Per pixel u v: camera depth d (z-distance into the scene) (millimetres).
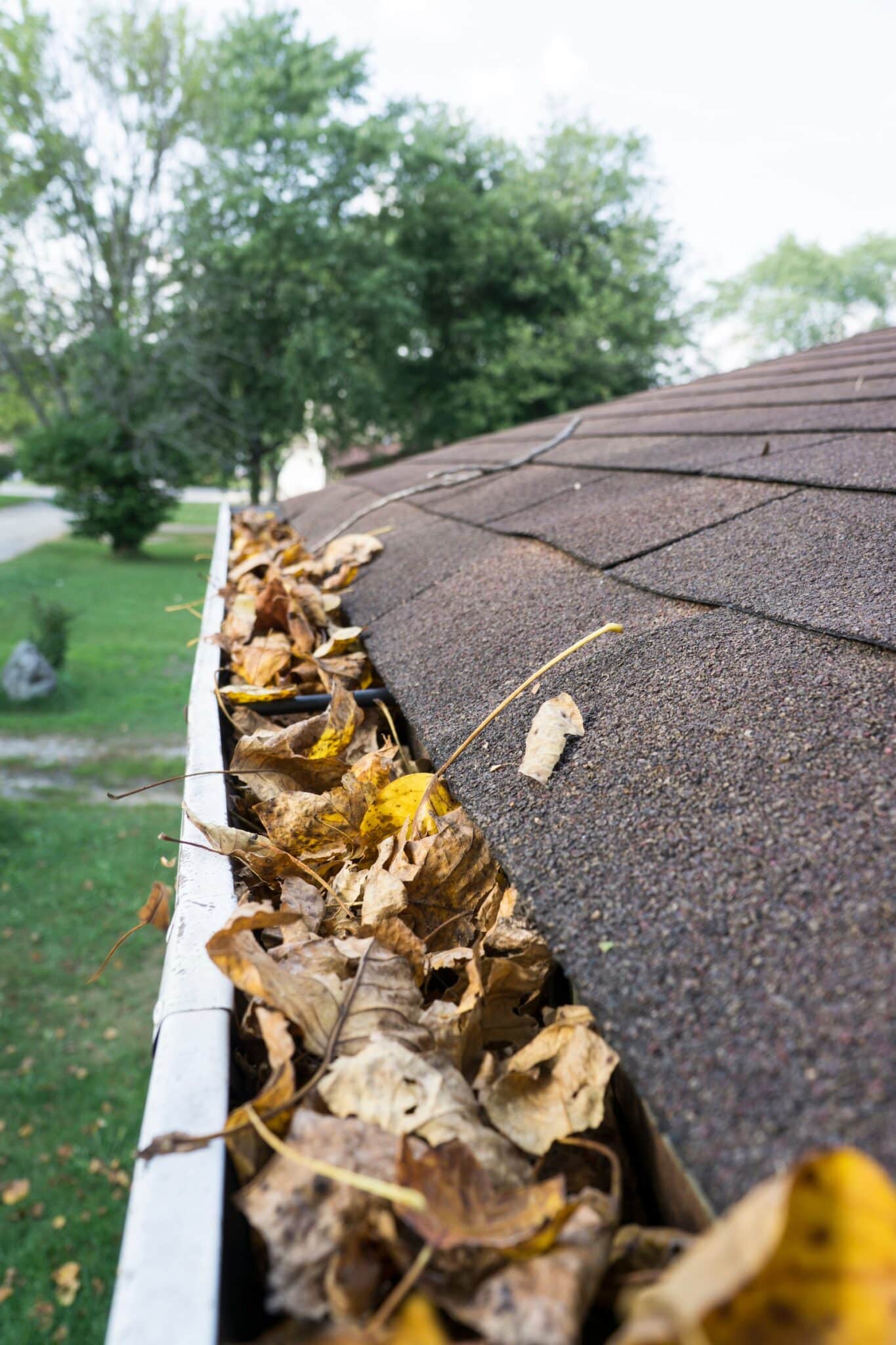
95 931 5805
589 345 21875
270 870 1227
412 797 1317
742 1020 628
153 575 20484
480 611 1771
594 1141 806
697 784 906
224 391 24031
